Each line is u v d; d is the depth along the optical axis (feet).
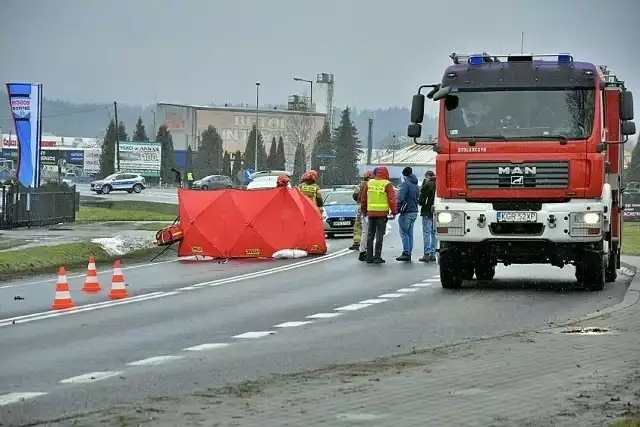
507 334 60.85
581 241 87.15
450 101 89.20
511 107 88.33
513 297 85.92
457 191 88.69
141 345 60.03
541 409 37.42
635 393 40.37
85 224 208.13
